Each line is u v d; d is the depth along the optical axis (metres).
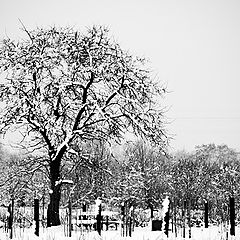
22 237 16.34
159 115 24.14
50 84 24.19
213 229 22.14
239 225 25.56
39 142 25.03
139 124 23.62
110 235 18.05
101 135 24.50
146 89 24.38
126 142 24.58
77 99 24.97
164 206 14.71
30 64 23.91
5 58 24.06
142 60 24.88
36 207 17.75
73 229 21.23
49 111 24.44
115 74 24.58
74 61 24.78
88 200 25.45
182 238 17.72
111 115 23.80
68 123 24.70
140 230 21.45
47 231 19.88
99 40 25.14
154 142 24.17
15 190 24.72
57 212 23.41
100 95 24.64
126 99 23.92
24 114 23.28
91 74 24.25
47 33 25.08
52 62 24.39
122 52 24.94
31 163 24.88
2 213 25.09
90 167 25.41
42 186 25.73
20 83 23.73
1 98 23.62
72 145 25.34
